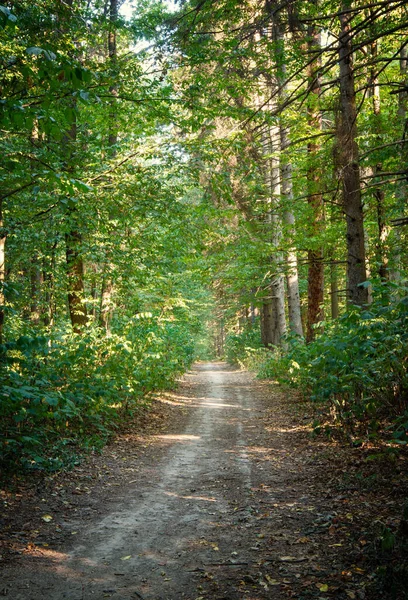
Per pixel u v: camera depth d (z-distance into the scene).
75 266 14.44
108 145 12.31
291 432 9.78
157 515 5.52
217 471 7.44
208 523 5.23
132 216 11.90
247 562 4.20
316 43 14.32
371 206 13.88
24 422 7.13
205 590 3.75
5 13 3.76
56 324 16.25
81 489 6.37
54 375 7.87
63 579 3.97
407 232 13.12
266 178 17.98
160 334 16.81
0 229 7.95
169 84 11.34
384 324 6.81
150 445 9.33
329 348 7.55
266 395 16.97
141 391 12.38
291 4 9.64
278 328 22.45
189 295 27.91
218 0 10.02
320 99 13.88
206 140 11.86
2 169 8.88
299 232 16.38
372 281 7.48
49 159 9.22
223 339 66.75
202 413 13.77
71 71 4.59
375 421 7.04
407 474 5.73
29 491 6.04
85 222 11.80
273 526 4.98
